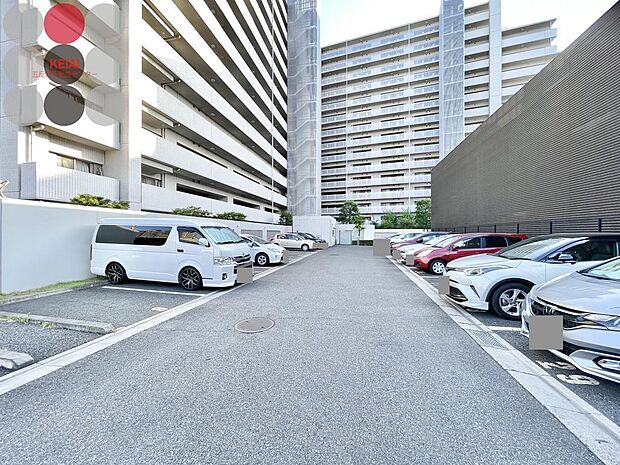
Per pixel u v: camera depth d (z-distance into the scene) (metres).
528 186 11.63
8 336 4.24
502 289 5.12
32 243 6.89
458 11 43.59
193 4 17.81
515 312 5.08
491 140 15.06
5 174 10.30
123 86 13.41
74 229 7.96
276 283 8.59
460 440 2.17
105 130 12.66
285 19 41.00
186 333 4.41
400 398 2.71
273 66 34.31
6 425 2.34
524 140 11.95
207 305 5.98
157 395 2.75
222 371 3.22
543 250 5.32
